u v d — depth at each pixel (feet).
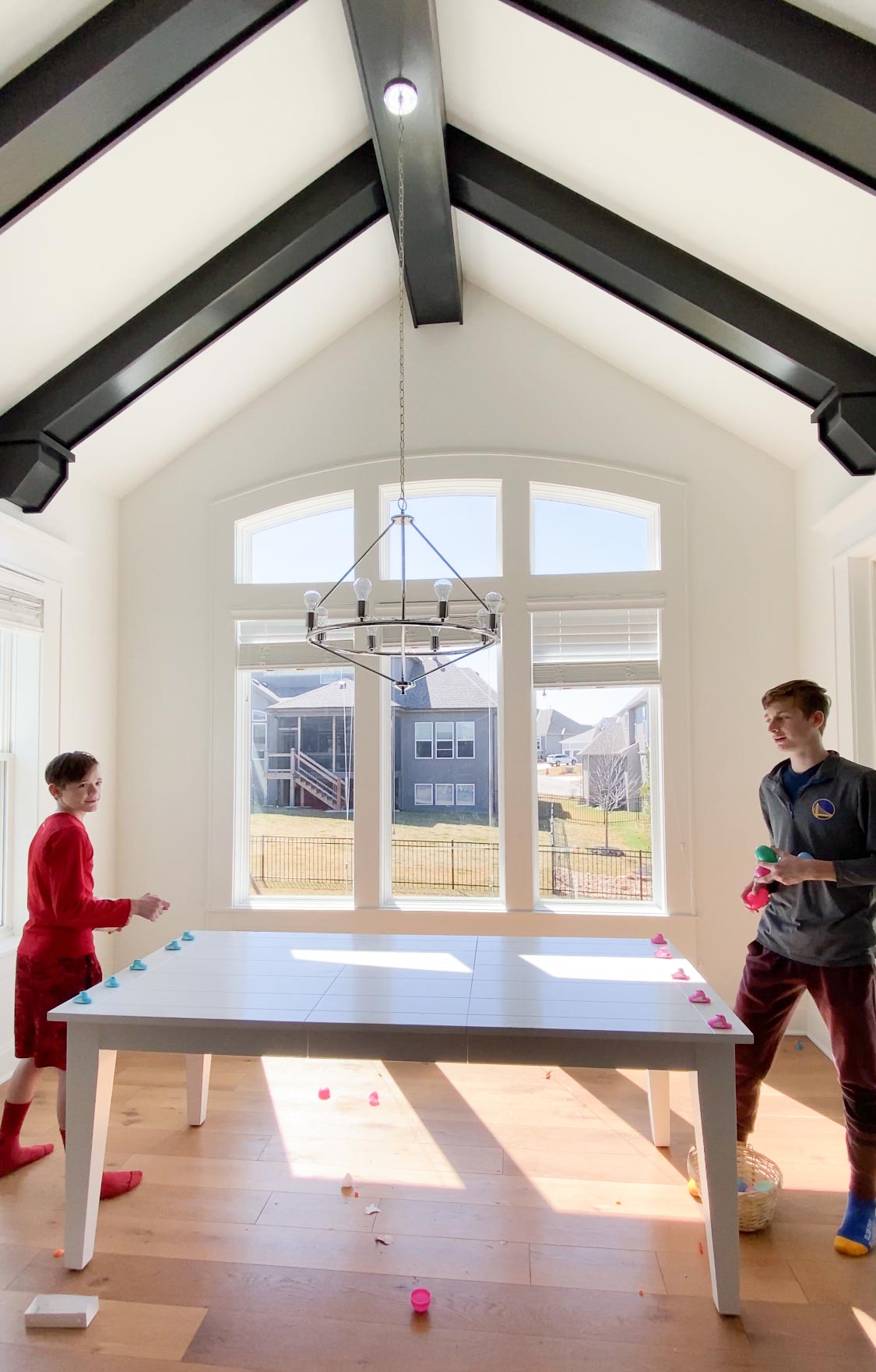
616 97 8.39
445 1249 7.16
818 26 6.75
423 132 9.17
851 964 7.30
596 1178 8.32
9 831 11.22
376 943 9.06
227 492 13.60
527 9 7.47
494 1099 10.21
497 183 10.27
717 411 12.32
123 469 13.10
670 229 9.71
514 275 12.31
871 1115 7.16
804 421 11.24
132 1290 6.63
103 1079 7.07
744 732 12.39
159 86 7.68
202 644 13.51
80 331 10.31
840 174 7.35
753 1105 7.99
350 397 13.48
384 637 13.10
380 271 12.55
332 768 13.38
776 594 12.48
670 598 12.58
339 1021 6.56
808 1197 8.04
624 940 9.07
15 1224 7.53
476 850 13.04
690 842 12.34
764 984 7.84
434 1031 6.45
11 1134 8.40
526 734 12.74
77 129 7.65
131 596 13.60
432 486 13.34
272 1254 7.09
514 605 12.84
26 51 7.30
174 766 13.42
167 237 9.87
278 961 8.34
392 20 7.70
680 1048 6.45
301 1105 10.01
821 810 7.45
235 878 13.28
